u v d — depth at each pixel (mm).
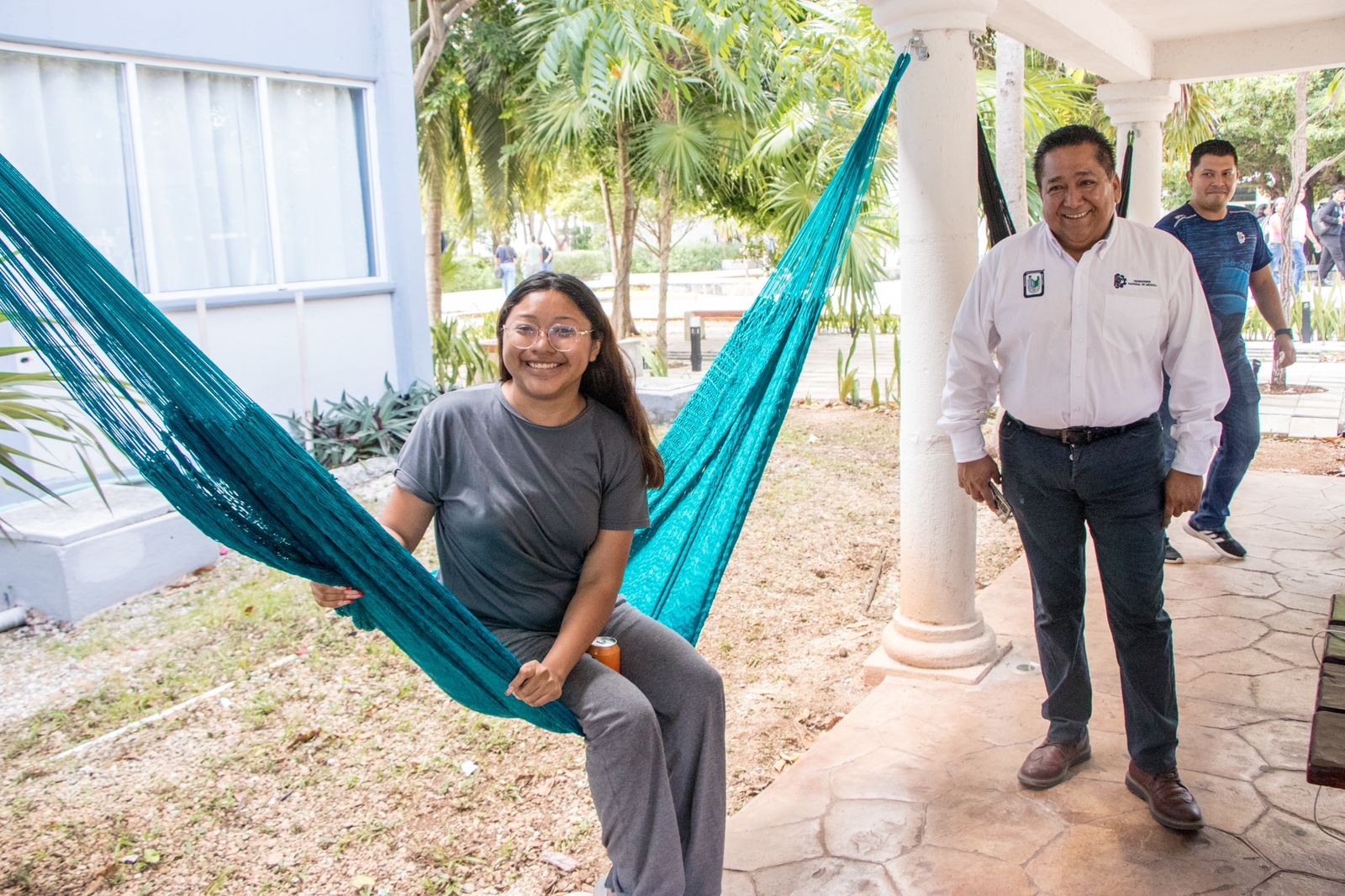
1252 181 21391
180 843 3008
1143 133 6102
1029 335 2633
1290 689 3512
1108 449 2609
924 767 3123
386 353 8531
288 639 4500
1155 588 2674
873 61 8516
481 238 38281
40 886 2822
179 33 6844
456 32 14586
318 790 3273
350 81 8039
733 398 2971
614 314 14688
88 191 6621
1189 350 2564
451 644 2035
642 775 2098
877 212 9719
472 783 3293
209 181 7301
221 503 1915
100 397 1800
